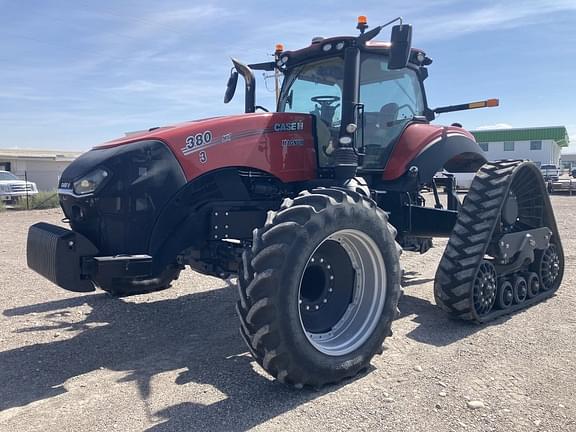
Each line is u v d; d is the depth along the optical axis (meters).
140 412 3.24
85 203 3.81
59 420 3.17
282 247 3.31
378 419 3.11
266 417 3.14
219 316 5.31
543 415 3.14
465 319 4.79
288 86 5.32
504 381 3.60
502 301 5.06
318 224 3.44
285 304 3.29
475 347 4.25
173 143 4.02
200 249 4.55
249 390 3.52
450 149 5.51
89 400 3.43
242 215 4.38
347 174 4.33
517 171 5.11
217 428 3.03
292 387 3.53
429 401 3.32
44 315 5.39
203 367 3.95
